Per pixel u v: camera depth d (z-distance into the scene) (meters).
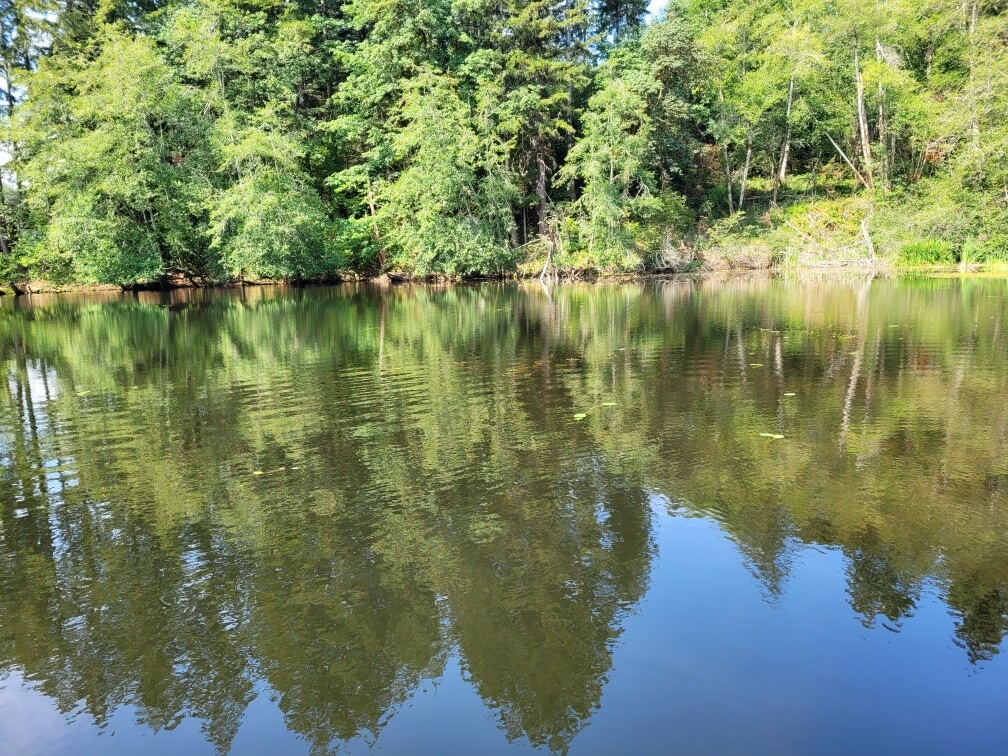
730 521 4.50
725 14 37.03
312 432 6.80
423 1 29.12
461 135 27.75
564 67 29.56
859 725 2.66
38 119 26.36
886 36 30.72
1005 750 2.52
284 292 27.45
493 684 2.97
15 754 2.66
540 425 6.80
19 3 29.23
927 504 4.70
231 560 4.17
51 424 7.37
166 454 6.25
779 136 34.25
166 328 16.05
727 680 2.94
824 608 3.47
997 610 3.44
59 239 25.03
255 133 26.36
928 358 9.54
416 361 10.44
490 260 28.86
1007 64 23.44
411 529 4.51
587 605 3.54
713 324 13.62
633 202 28.81
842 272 27.84
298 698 2.94
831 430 6.41
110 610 3.68
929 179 29.38
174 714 2.88
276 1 31.64
